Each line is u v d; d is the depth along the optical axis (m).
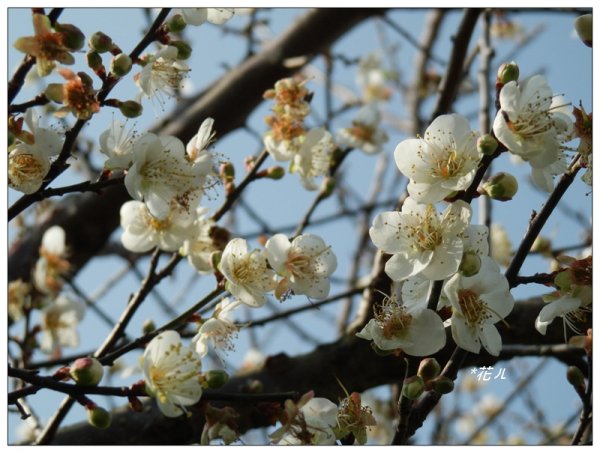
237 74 0.90
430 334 0.63
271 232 0.88
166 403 0.62
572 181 0.63
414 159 0.63
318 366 0.76
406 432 0.63
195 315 0.66
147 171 0.65
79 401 0.63
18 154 0.65
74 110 0.64
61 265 0.83
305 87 0.71
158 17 0.66
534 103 0.62
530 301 0.78
